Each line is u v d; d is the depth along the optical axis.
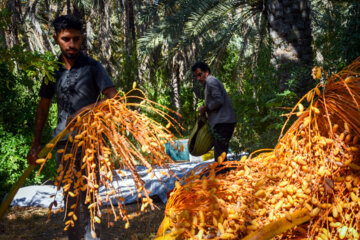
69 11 12.10
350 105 1.38
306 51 6.30
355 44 5.05
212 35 10.40
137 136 1.43
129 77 9.51
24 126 6.72
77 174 1.44
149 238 3.30
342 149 1.36
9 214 4.56
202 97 13.77
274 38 6.50
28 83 7.16
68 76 2.47
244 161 1.60
